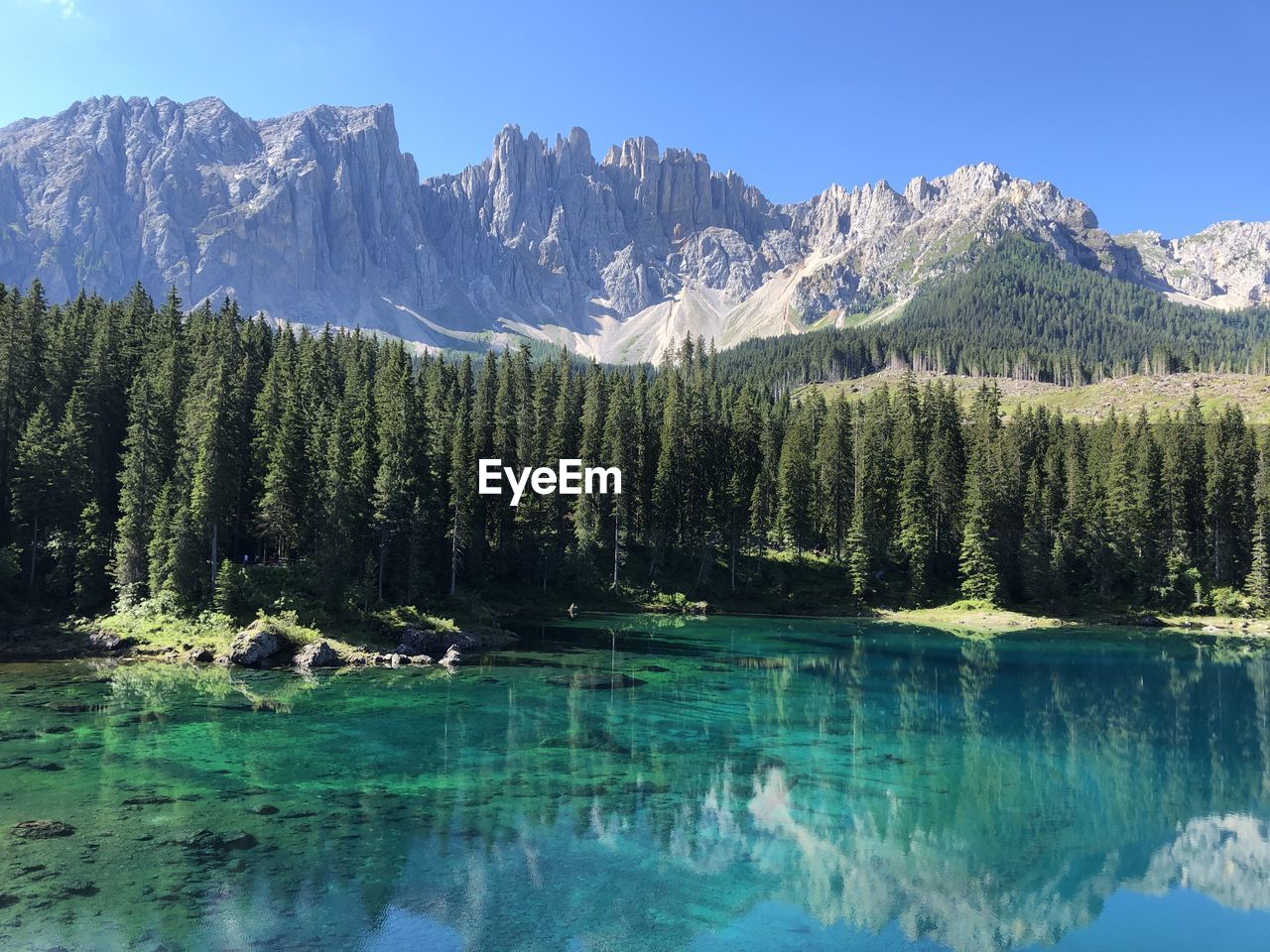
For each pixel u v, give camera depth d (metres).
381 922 20.22
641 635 79.62
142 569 65.25
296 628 61.09
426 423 94.19
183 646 58.41
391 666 58.22
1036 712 49.22
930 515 113.69
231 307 105.50
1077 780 35.38
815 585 110.38
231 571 63.53
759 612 103.44
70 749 34.25
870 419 133.62
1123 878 25.20
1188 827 29.86
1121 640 85.75
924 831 28.66
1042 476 122.44
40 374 75.44
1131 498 110.00
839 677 58.88
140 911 20.11
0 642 58.22
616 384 129.62
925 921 21.84
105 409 75.31
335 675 54.06
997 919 22.12
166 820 26.39
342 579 67.19
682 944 20.02
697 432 117.31
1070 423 136.38
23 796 28.17
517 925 20.48
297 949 18.69
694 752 37.78
